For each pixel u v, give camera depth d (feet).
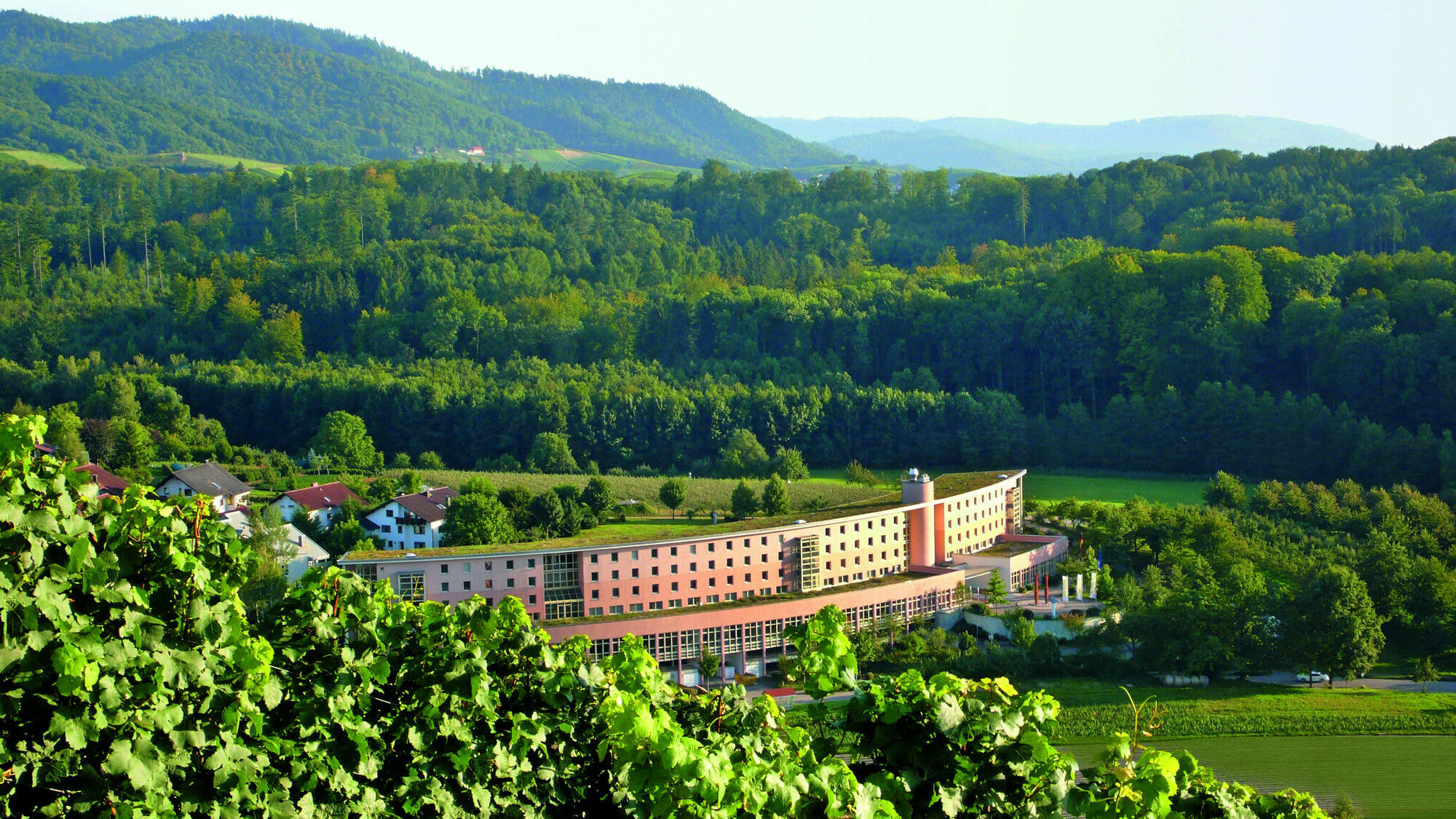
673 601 400.06
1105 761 73.31
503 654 88.99
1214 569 443.32
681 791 68.54
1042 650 353.92
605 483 556.51
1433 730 305.12
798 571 418.51
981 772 72.54
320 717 78.23
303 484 609.01
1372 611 340.39
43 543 61.82
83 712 62.85
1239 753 293.43
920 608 414.00
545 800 85.71
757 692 356.38
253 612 353.92
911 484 455.63
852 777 68.90
